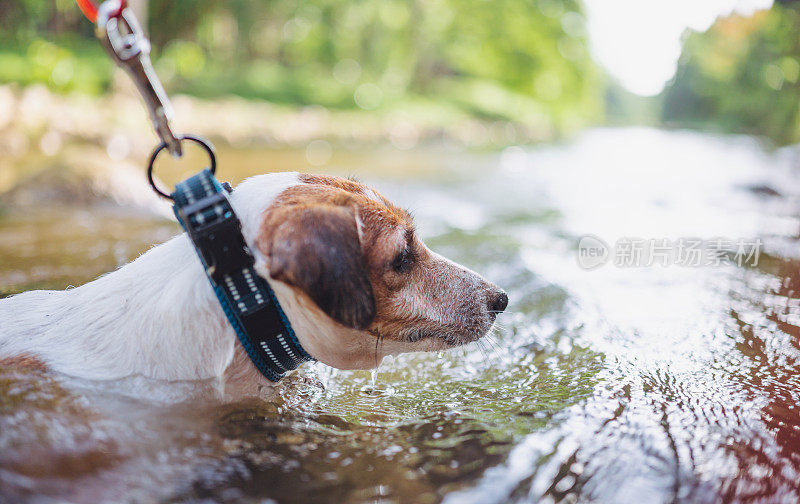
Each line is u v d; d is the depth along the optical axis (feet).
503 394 1.97
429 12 19.08
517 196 5.30
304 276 1.68
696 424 1.79
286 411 1.82
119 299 1.91
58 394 1.74
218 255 1.74
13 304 2.04
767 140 12.98
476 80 22.90
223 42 19.31
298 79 17.34
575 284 2.86
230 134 9.50
